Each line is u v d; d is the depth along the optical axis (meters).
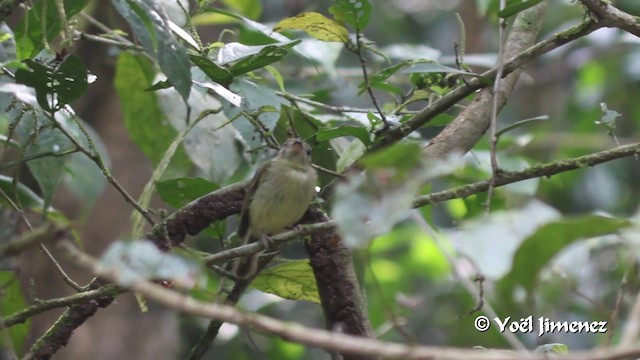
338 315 8.30
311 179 8.61
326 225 7.32
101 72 13.14
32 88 7.66
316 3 16.23
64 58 7.47
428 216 10.48
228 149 10.05
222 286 8.91
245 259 8.45
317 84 12.56
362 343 4.64
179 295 4.95
